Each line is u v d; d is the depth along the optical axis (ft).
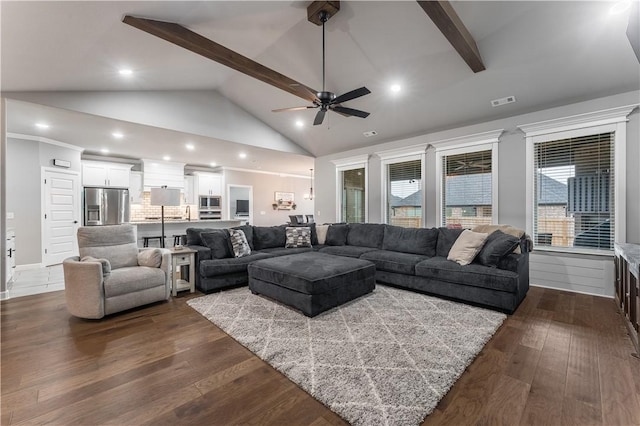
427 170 16.89
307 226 17.57
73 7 7.10
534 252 12.96
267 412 4.89
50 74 10.48
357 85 13.97
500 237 10.30
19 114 12.94
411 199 17.89
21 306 10.19
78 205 19.57
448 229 13.19
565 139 12.28
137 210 23.97
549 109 12.59
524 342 7.39
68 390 5.44
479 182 14.87
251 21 10.27
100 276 8.75
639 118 10.66
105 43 9.31
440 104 14.16
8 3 6.48
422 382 5.63
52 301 10.75
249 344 7.20
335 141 20.49
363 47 11.70
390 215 18.98
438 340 7.41
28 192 16.76
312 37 11.60
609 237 11.37
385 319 8.82
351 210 21.71
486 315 9.15
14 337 7.68
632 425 4.55
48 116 13.20
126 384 5.64
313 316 8.90
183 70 13.26
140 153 21.86
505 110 13.42
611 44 9.46
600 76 10.57
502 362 6.44
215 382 5.72
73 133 16.21
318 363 6.33
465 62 11.43
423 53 11.46
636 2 6.05
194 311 9.64
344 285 9.87
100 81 12.17
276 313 9.30
